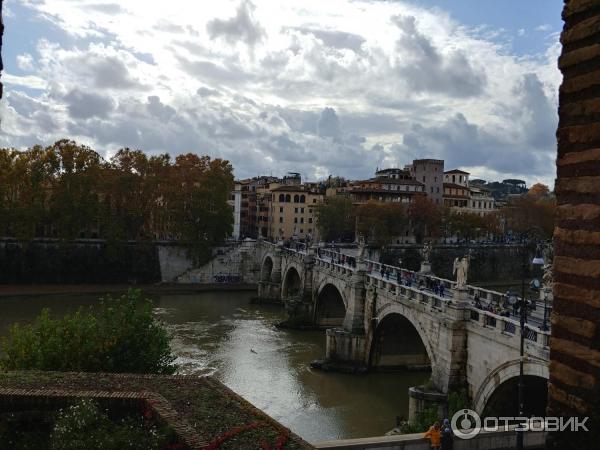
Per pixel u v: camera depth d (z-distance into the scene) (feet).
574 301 33.45
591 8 32.58
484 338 133.90
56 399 81.00
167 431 71.61
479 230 529.86
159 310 309.63
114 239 387.14
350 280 220.64
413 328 206.08
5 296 332.19
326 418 160.76
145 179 408.26
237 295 378.32
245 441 69.31
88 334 118.01
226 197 424.05
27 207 362.12
